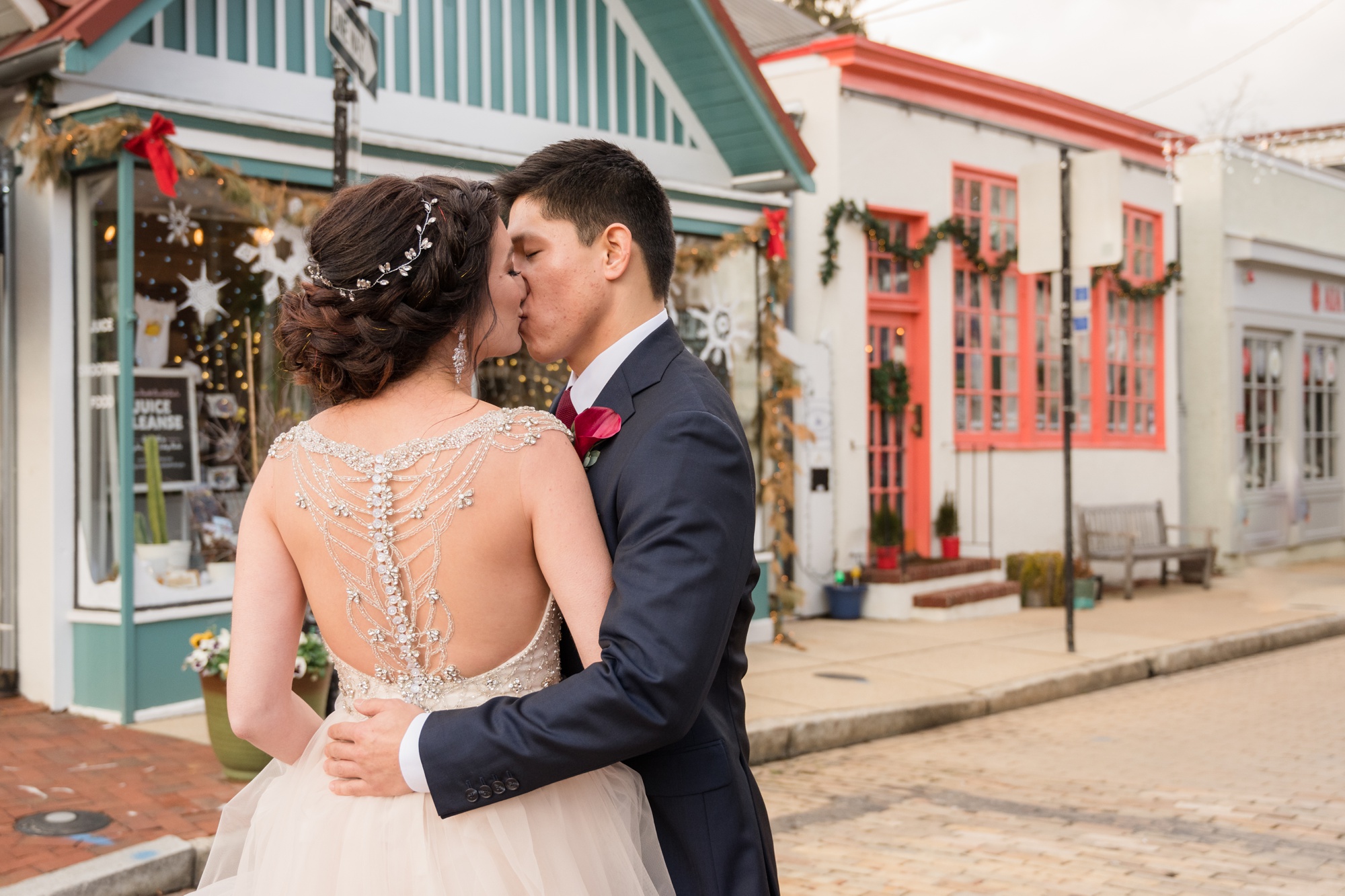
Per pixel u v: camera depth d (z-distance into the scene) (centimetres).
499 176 173
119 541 573
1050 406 1150
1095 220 798
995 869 411
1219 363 1367
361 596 149
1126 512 1212
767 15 1315
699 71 809
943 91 1024
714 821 154
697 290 800
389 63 680
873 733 611
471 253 152
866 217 938
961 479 1045
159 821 418
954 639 854
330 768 147
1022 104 1091
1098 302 1198
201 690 594
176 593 586
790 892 389
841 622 920
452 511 145
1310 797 504
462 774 138
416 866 143
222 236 595
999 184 1098
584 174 166
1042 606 1045
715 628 138
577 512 147
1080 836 449
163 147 539
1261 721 662
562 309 166
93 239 579
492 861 145
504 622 148
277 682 154
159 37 590
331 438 153
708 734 155
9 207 598
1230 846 438
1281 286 1464
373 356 147
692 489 142
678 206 785
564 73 770
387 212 148
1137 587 1223
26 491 604
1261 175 1446
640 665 133
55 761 498
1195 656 842
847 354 945
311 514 150
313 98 650
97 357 584
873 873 407
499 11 735
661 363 161
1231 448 1370
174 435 586
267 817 162
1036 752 586
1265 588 1225
